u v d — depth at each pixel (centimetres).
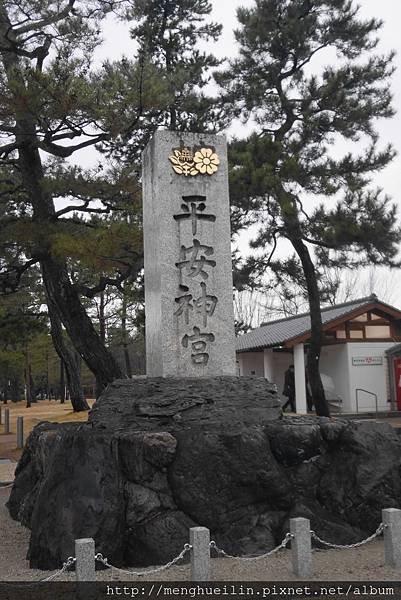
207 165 961
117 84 1453
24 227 1552
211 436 730
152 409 818
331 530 718
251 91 1920
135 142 2034
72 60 1462
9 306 2562
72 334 1814
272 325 3397
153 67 1608
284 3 1911
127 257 1576
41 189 1634
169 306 911
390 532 631
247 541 688
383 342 2747
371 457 769
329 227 1639
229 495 710
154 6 2503
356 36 1925
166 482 714
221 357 920
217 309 930
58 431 937
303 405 2542
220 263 945
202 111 2028
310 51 1950
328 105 1839
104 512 661
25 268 1733
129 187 1608
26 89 1361
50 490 697
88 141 1570
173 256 924
